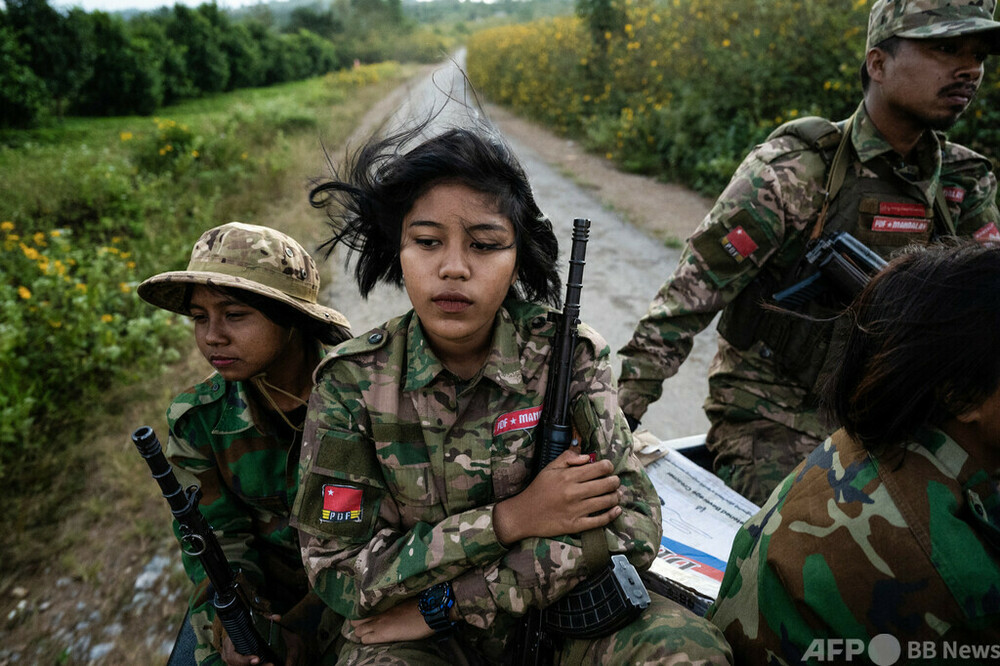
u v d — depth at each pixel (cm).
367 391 117
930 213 160
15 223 645
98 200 682
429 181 104
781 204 154
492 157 107
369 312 507
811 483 94
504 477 118
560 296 137
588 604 109
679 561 145
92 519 303
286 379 145
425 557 109
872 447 86
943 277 78
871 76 153
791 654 90
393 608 117
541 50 1570
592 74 1196
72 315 421
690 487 168
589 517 109
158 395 392
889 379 80
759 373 170
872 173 156
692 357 429
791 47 703
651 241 639
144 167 851
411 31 5872
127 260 548
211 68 2769
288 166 862
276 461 143
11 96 1515
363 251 130
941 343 76
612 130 1011
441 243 106
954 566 77
